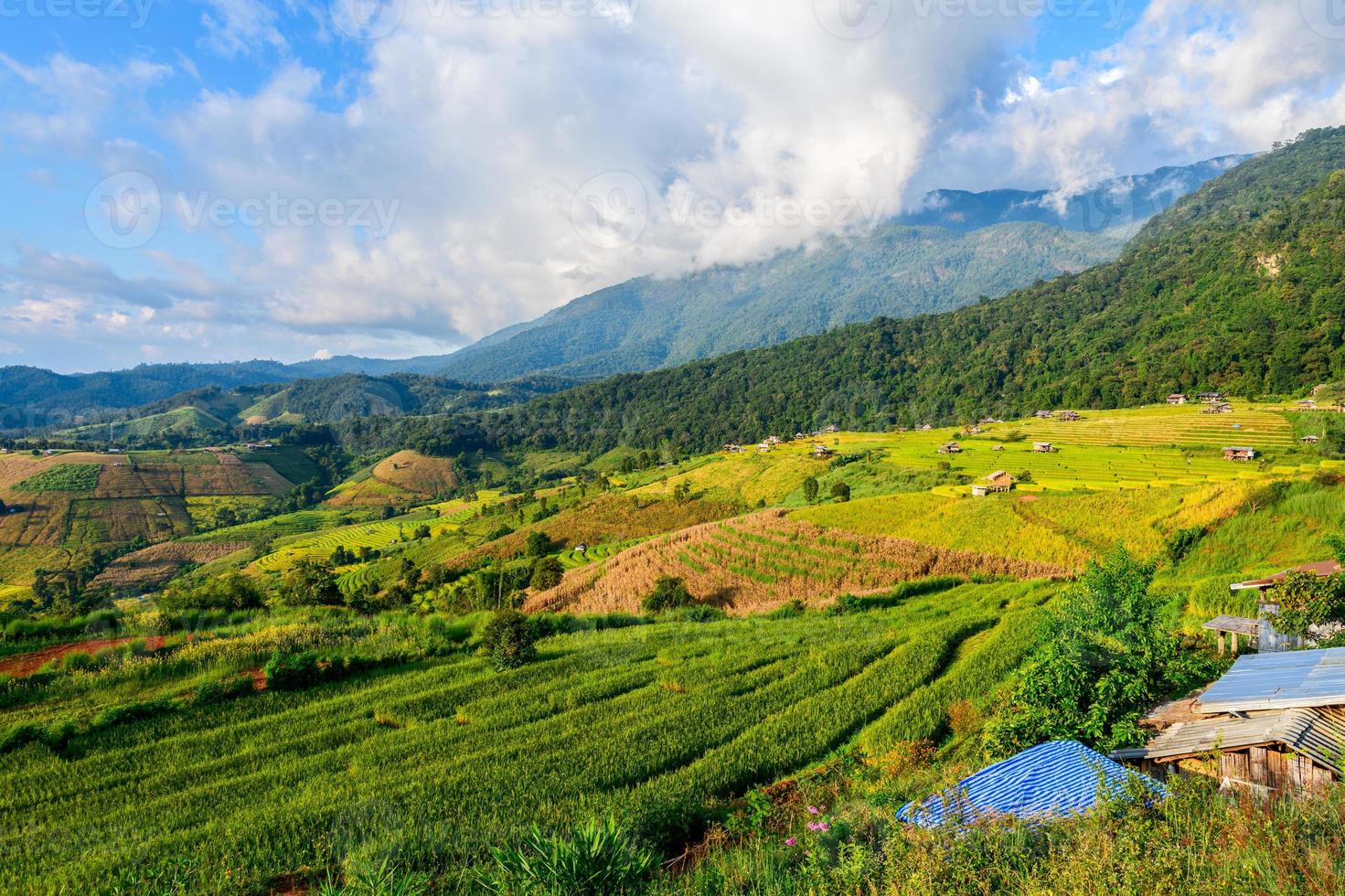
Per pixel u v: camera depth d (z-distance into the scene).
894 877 8.93
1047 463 109.38
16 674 24.16
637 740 20.83
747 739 21.03
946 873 8.70
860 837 10.70
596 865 10.23
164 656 25.84
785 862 10.95
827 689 25.48
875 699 24.19
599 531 118.19
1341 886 6.45
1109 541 55.88
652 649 31.91
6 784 17.64
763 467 149.75
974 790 11.89
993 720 18.89
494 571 82.56
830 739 21.17
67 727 20.28
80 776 18.12
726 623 39.12
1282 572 30.02
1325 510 49.16
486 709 23.25
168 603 34.78
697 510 125.44
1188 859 7.62
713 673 27.62
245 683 24.27
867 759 19.83
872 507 79.00
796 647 31.97
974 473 107.00
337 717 22.20
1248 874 6.94
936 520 70.06
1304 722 11.97
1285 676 14.05
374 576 114.31
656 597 49.28
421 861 13.71
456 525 158.88
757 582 57.69
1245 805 8.95
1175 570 49.66
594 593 60.97
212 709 22.67
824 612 43.38
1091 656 16.92
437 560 120.94
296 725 21.59
